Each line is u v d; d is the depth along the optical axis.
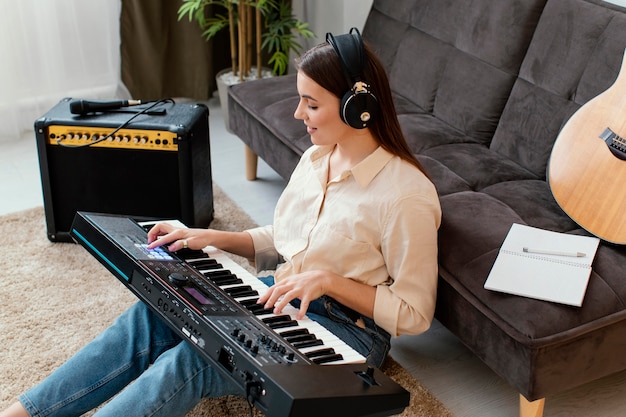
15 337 2.10
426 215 1.56
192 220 2.52
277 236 1.78
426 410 1.86
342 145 1.61
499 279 1.69
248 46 3.40
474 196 2.03
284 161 2.56
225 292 1.54
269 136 2.63
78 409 1.55
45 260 2.46
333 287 1.56
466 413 1.88
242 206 2.81
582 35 2.15
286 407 1.21
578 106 2.13
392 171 1.58
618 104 1.92
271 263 1.84
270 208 2.81
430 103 2.63
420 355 2.07
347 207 1.62
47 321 2.17
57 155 2.45
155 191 2.50
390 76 2.81
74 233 1.76
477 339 1.75
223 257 1.70
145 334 1.61
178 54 3.60
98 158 2.45
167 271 1.57
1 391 1.91
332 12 3.51
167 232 1.72
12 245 2.53
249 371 1.29
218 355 1.36
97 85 3.51
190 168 2.44
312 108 1.54
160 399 1.46
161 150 2.43
